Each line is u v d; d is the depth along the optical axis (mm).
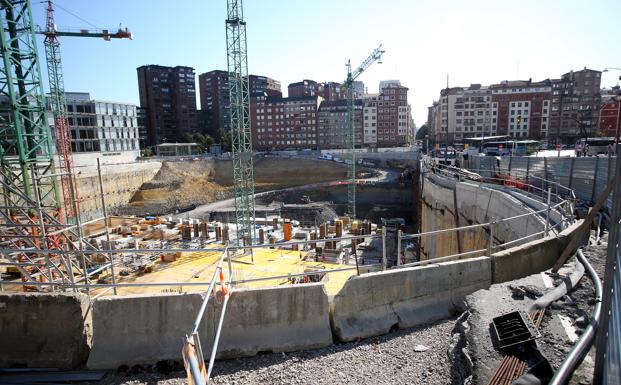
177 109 150375
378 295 6305
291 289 5910
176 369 5398
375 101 129875
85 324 5637
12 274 15469
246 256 25766
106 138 100562
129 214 68938
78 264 14031
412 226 59094
